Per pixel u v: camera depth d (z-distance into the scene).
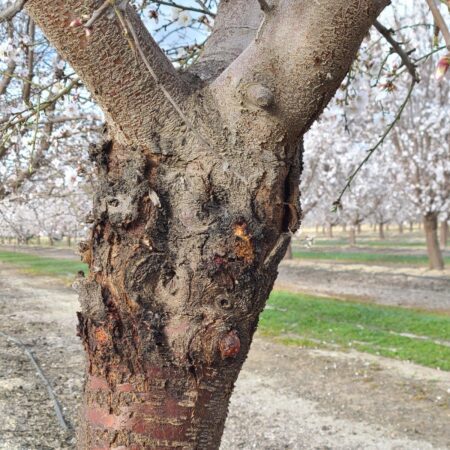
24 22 6.21
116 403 1.53
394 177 19.50
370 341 9.18
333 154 18.16
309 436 5.52
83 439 1.60
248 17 1.92
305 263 23.48
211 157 1.50
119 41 1.40
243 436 5.49
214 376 1.53
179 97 1.52
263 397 6.61
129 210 1.48
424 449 5.22
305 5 1.44
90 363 1.59
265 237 1.54
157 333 1.49
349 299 14.24
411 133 16.89
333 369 7.70
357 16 1.38
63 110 5.20
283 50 1.46
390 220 38.72
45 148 5.86
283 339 9.38
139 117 1.49
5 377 6.49
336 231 61.25
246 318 1.54
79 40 1.38
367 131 16.20
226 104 1.53
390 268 20.42
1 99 5.67
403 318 10.95
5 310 12.07
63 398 5.85
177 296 1.49
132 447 1.51
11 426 4.85
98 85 1.46
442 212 19.53
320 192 21.17
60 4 1.33
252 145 1.52
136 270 1.48
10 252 34.66
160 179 1.51
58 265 24.58
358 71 3.47
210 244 1.48
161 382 1.51
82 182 5.68
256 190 1.52
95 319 1.53
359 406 6.33
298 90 1.47
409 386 6.96
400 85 14.66
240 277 1.49
